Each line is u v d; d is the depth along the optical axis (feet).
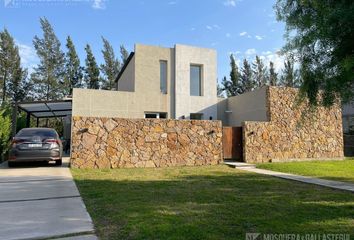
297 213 16.24
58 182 25.63
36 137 34.04
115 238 12.21
